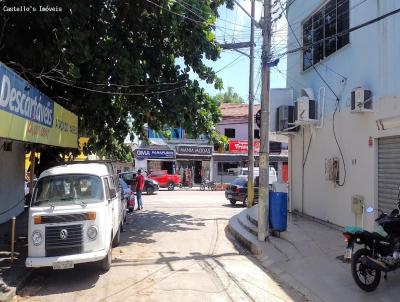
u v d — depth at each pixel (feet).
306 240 39.40
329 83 47.78
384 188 37.52
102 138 66.59
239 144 144.36
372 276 26.37
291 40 59.52
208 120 58.80
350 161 42.83
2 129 25.76
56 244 28.81
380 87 36.99
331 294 25.79
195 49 51.06
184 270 32.37
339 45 45.91
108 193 33.42
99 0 46.91
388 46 35.86
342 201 44.45
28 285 28.86
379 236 25.88
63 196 31.27
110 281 29.45
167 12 48.16
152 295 26.14
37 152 56.70
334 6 47.19
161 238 46.65
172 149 142.51
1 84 25.18
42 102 35.40
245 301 24.97
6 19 40.24
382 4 36.65
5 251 37.22
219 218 63.46
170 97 53.26
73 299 25.84
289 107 54.70
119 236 43.60
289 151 61.26
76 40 40.68
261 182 41.34
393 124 35.19
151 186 107.86
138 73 48.06
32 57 41.37
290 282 28.91
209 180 139.54
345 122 43.83
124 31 50.78
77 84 49.06
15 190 59.47
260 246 38.83
